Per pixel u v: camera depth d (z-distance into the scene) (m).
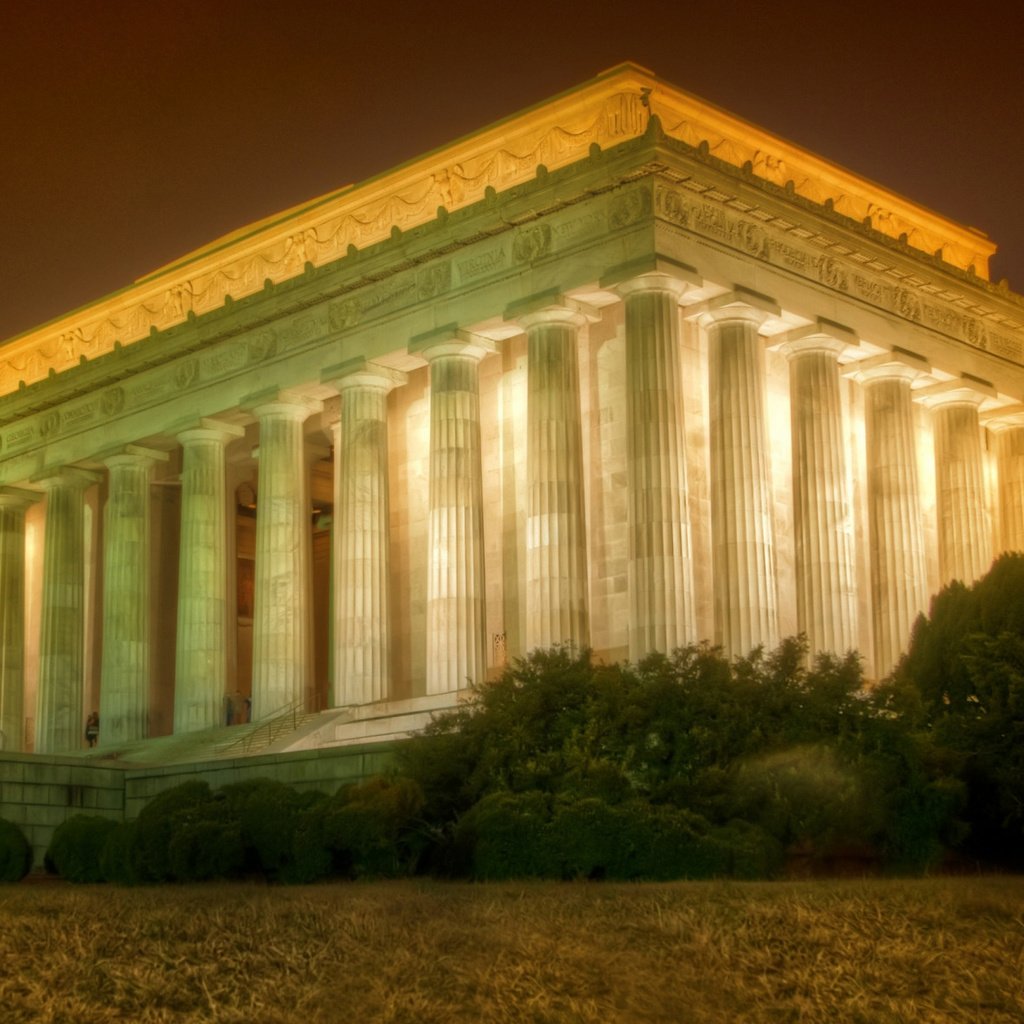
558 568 59.94
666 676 42.78
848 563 63.69
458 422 64.88
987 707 43.62
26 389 84.69
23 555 88.19
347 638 67.62
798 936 28.83
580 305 61.84
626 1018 25.55
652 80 64.56
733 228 61.38
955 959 27.98
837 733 41.06
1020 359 74.25
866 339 65.88
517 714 42.69
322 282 69.94
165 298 82.81
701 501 63.16
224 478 77.12
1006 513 75.50
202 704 74.44
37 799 56.94
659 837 36.94
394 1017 25.27
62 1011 25.08
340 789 42.56
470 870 38.94
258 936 28.75
